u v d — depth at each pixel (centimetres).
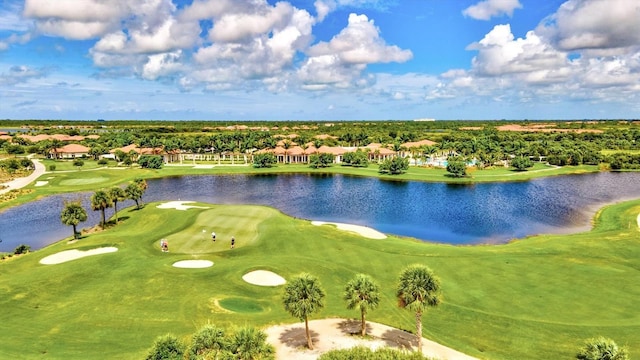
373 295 3622
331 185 13775
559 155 17550
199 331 2833
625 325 3916
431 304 3434
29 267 5497
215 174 16025
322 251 6125
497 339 3759
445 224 8969
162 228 7412
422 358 2833
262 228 7262
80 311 4166
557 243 6606
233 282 4884
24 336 3666
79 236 7325
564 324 3950
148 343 3566
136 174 15250
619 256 5884
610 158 16938
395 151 19675
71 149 19450
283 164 18450
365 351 2911
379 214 9856
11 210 10156
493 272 5259
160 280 4872
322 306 3509
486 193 12262
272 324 4000
